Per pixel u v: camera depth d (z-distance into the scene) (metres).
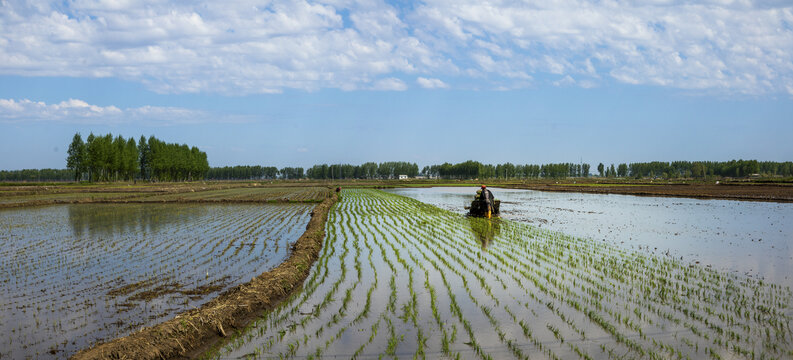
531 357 7.21
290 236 20.94
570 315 9.21
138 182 122.50
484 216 29.38
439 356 7.29
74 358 6.80
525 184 106.81
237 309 9.27
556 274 12.76
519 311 9.48
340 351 7.55
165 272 13.32
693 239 19.67
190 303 10.21
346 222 26.73
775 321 8.69
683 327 8.48
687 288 11.19
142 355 7.08
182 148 145.00
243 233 21.97
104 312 9.55
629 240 19.38
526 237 20.17
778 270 13.31
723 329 8.32
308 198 49.88
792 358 7.09
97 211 35.00
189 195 56.75
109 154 104.88
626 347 7.60
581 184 101.50
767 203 42.22
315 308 9.84
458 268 13.64
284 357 7.35
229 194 59.91
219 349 7.77
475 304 9.98
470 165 185.88
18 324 8.80
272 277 11.48
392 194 64.44
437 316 9.20
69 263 14.62
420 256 15.66
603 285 11.53
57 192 61.62
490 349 7.55
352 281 12.12
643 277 12.39
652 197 53.88
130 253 16.39
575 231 22.53
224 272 13.34
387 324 8.80
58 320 9.04
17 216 30.81
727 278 12.27
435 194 64.69
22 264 14.44
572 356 7.24
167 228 23.97
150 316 9.27
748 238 19.97
